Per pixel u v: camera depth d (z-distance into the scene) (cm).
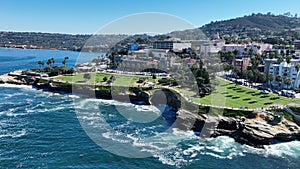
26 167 4328
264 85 10719
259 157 5159
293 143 5909
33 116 7200
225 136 6059
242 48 15575
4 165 4369
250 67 12356
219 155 5119
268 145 5722
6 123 6525
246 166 4762
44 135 5700
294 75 10425
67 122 6631
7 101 9044
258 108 6925
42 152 4859
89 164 4441
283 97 8300
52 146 5116
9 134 5738
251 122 6194
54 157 4675
